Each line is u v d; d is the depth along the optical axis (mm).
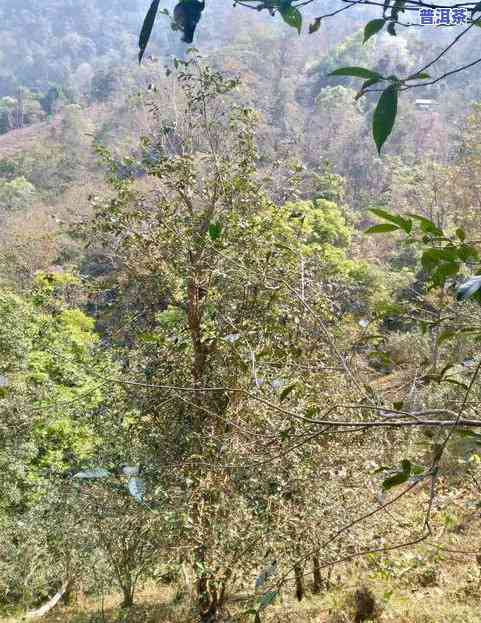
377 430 5066
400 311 1634
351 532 5453
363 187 37875
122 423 6715
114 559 8336
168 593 10039
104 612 9250
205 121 6531
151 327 6570
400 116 39750
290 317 4121
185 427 6031
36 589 12422
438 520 5559
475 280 911
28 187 46406
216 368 5711
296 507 5320
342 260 18531
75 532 8445
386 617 5391
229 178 6340
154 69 27188
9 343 13281
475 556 5777
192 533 5715
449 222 16344
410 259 21234
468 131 19047
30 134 61719
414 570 5918
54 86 73375
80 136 52250
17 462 11672
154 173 6430
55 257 25344
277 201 6840
